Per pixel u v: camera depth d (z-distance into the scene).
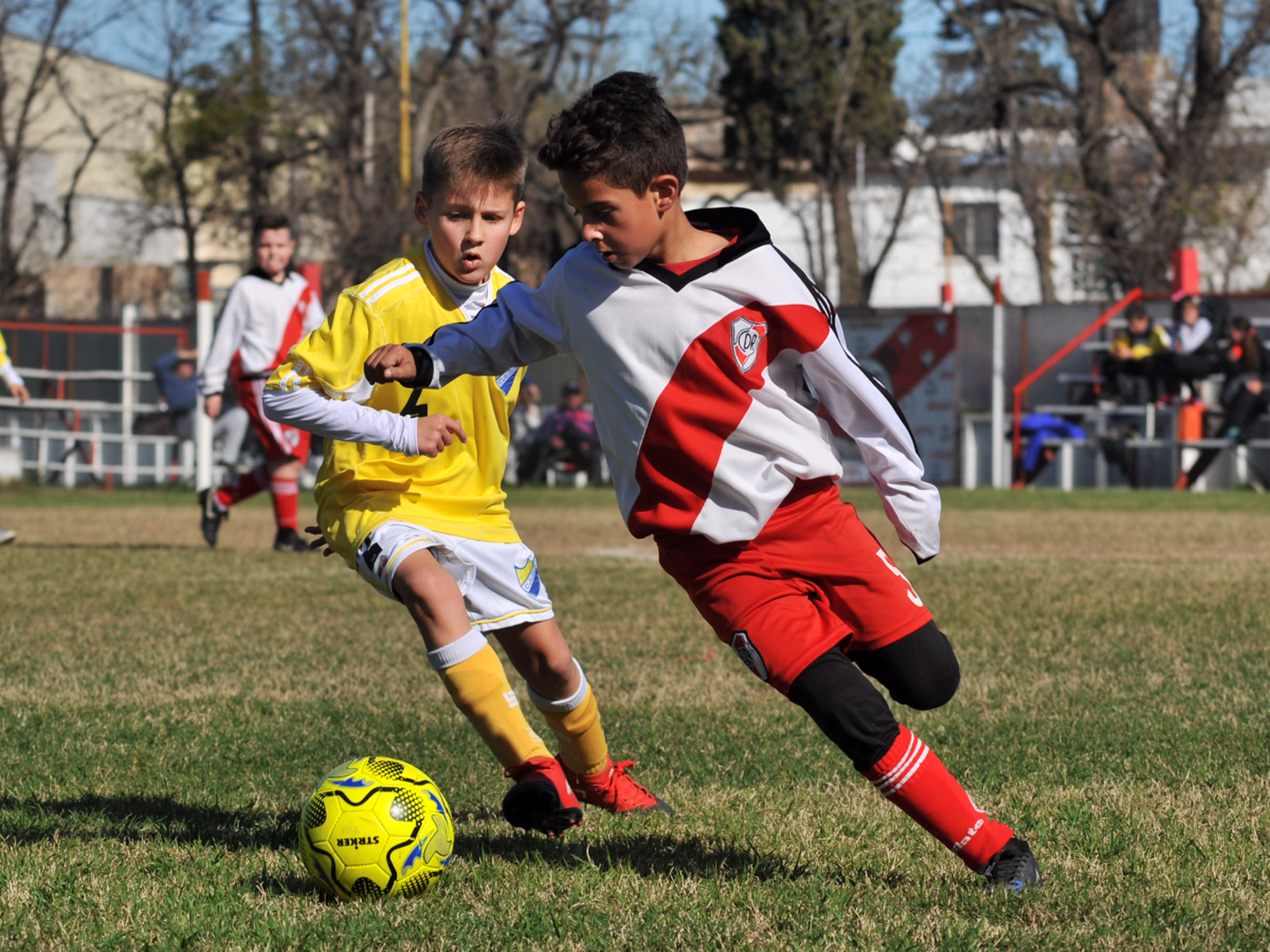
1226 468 55.22
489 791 11.34
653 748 12.67
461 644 9.56
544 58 90.19
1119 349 55.66
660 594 23.53
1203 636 18.59
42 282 115.44
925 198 121.06
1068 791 10.88
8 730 13.44
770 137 109.19
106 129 107.19
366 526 9.93
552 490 56.16
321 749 12.73
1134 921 7.87
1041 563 28.34
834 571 8.44
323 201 90.94
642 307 8.33
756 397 8.33
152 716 14.09
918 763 8.29
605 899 8.38
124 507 47.84
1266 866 8.92
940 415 59.62
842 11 101.25
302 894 8.59
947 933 7.67
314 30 90.31
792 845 9.62
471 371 9.16
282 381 9.71
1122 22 81.00
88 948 7.60
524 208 10.29
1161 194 78.88
